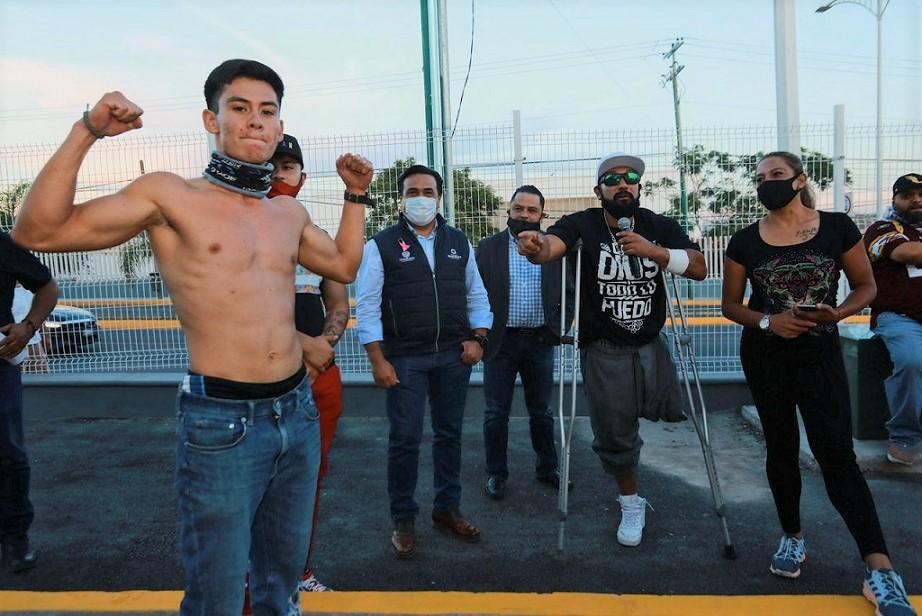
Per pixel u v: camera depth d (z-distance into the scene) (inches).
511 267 162.1
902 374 159.8
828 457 111.0
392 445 130.9
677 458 184.5
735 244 121.6
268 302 74.8
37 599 113.3
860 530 107.5
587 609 106.5
